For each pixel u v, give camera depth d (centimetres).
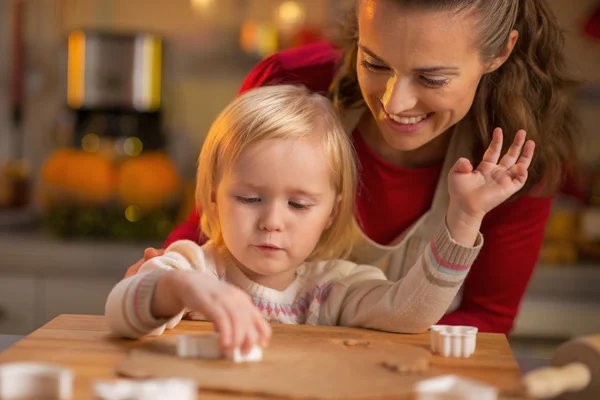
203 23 343
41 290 293
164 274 111
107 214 307
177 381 84
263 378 93
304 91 147
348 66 152
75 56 305
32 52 343
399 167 156
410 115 132
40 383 84
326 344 112
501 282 164
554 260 295
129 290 113
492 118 150
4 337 128
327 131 138
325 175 136
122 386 82
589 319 289
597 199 311
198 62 344
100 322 124
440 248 123
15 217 328
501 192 121
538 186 156
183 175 343
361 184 159
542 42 149
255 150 132
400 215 159
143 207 310
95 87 304
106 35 303
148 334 114
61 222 300
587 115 333
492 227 161
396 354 107
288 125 134
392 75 129
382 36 125
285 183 131
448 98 129
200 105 345
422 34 122
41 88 344
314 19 339
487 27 130
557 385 91
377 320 128
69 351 106
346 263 148
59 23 343
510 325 168
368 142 158
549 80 151
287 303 143
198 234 166
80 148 316
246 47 333
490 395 83
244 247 133
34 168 346
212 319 102
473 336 110
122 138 314
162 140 322
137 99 306
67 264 292
